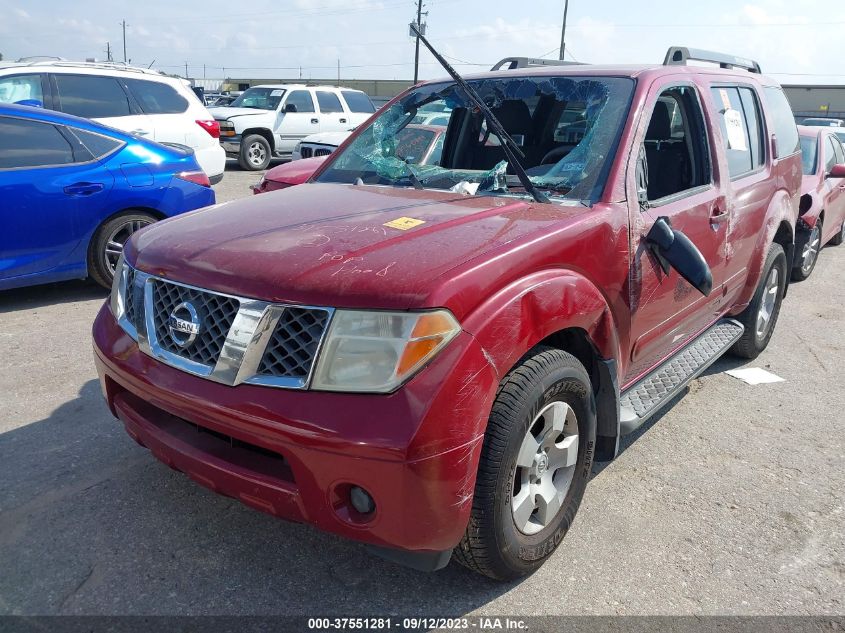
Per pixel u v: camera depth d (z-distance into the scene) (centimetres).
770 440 401
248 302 230
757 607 262
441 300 218
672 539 303
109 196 599
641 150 329
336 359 218
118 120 920
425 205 302
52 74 874
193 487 324
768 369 517
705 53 436
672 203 342
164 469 339
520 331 236
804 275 818
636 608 259
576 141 350
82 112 895
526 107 379
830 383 492
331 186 361
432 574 273
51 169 570
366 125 416
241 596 257
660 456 378
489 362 225
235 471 236
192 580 264
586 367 296
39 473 332
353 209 299
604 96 343
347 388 216
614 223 292
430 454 210
